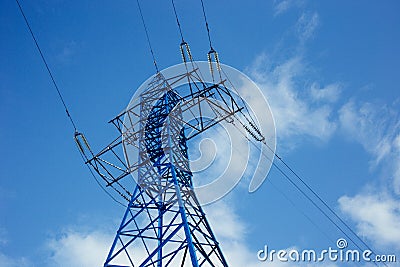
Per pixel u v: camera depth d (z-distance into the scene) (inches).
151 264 652.1
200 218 746.2
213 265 663.1
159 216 698.2
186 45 897.5
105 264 620.4
